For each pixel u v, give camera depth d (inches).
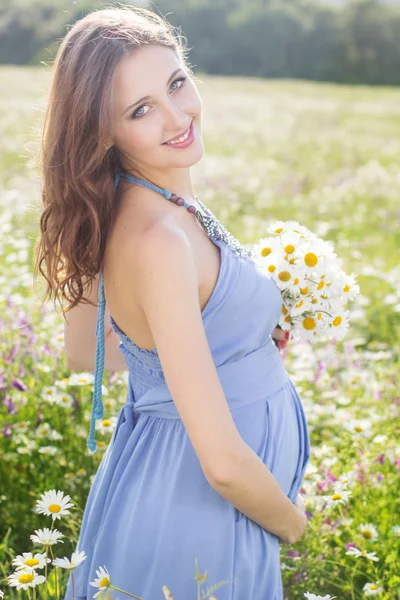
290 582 110.9
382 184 460.1
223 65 2407.7
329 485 119.4
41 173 87.0
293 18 2423.7
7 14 1918.1
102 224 82.0
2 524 129.8
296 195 430.9
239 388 84.4
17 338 159.2
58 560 83.4
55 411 144.5
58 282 87.4
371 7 2434.8
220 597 81.7
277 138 691.4
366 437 139.3
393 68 2428.6
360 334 229.5
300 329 94.6
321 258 95.5
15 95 901.8
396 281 257.4
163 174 83.9
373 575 114.0
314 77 2433.6
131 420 89.8
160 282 74.5
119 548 84.7
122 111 79.4
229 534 82.0
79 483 132.5
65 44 80.9
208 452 73.6
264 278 86.2
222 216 357.4
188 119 81.1
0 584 111.8
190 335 73.9
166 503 82.9
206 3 2429.9
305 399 154.9
